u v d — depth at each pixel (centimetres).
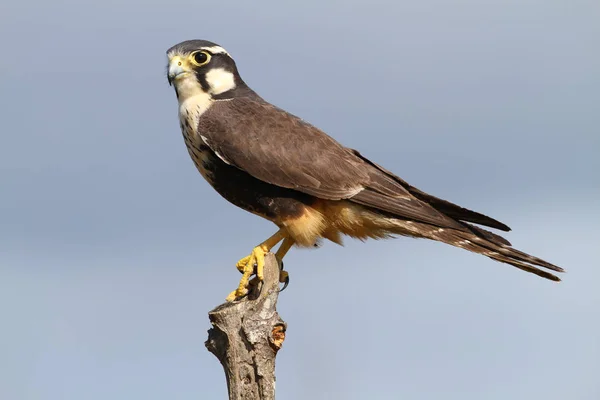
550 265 1077
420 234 1110
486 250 1096
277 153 1091
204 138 1111
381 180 1116
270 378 852
